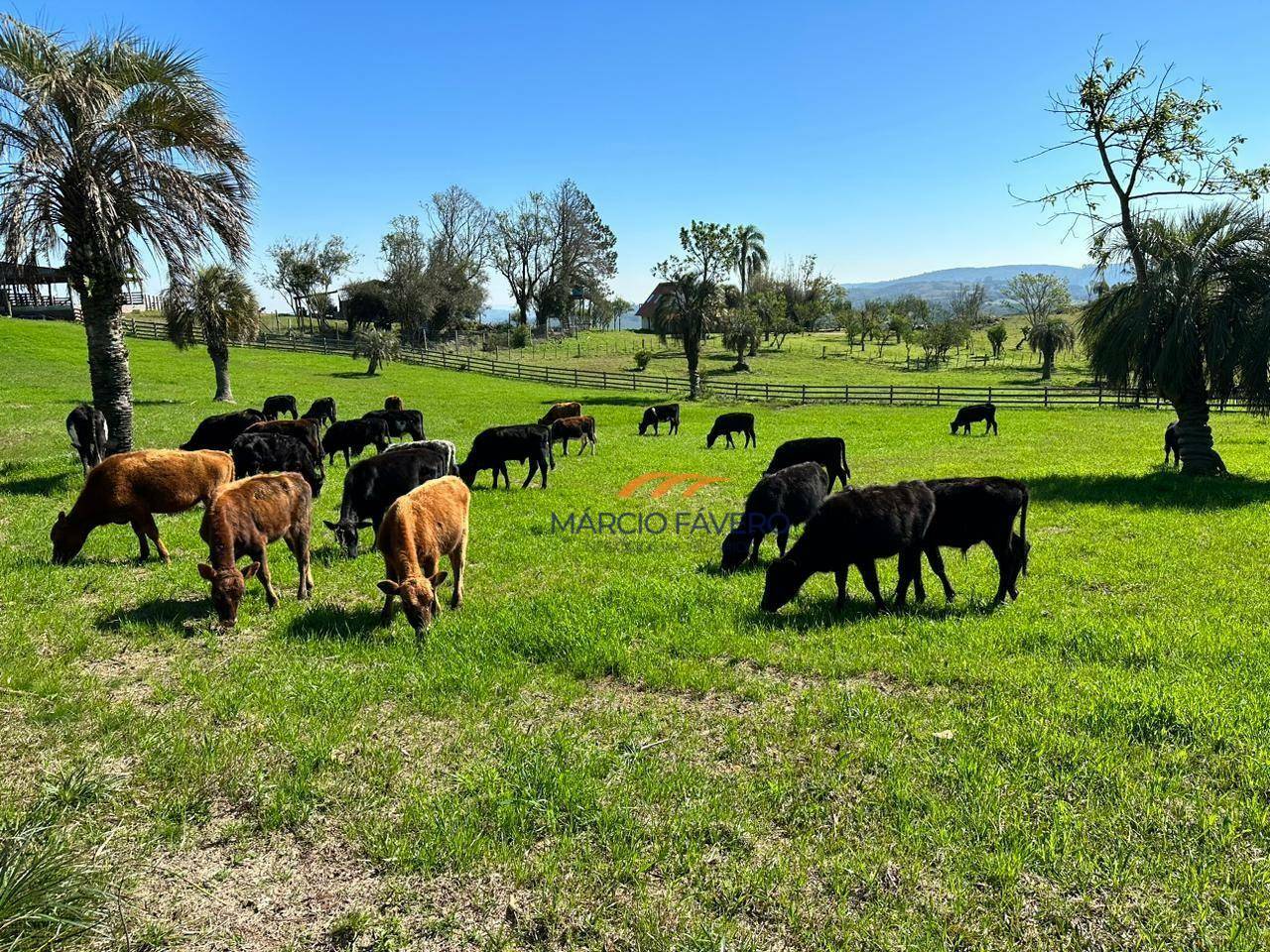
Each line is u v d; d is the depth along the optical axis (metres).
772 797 4.70
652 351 75.81
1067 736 5.20
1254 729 5.18
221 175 14.99
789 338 91.31
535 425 16.06
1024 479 16.44
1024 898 3.83
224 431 17.47
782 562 7.91
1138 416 32.50
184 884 4.06
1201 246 15.88
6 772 5.00
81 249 13.83
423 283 73.06
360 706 5.99
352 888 4.05
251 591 8.84
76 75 12.90
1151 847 4.14
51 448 18.75
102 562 9.76
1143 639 6.94
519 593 8.97
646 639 7.29
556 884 4.00
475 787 4.83
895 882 3.96
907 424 30.47
